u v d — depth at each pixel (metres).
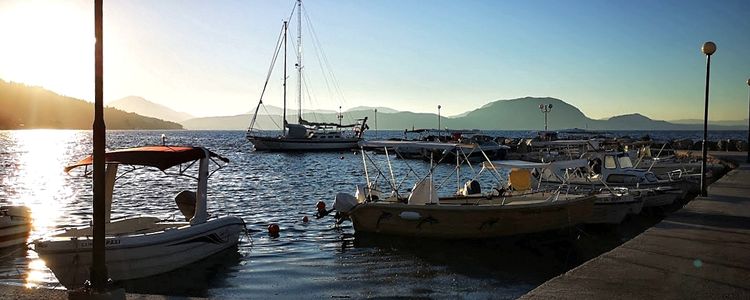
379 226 16.08
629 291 7.52
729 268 8.80
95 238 6.69
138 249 12.02
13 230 14.73
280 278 12.02
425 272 12.54
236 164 52.91
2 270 12.62
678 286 7.76
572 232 16.45
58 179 37.28
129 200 26.11
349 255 14.20
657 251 10.07
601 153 23.14
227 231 14.55
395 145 17.77
